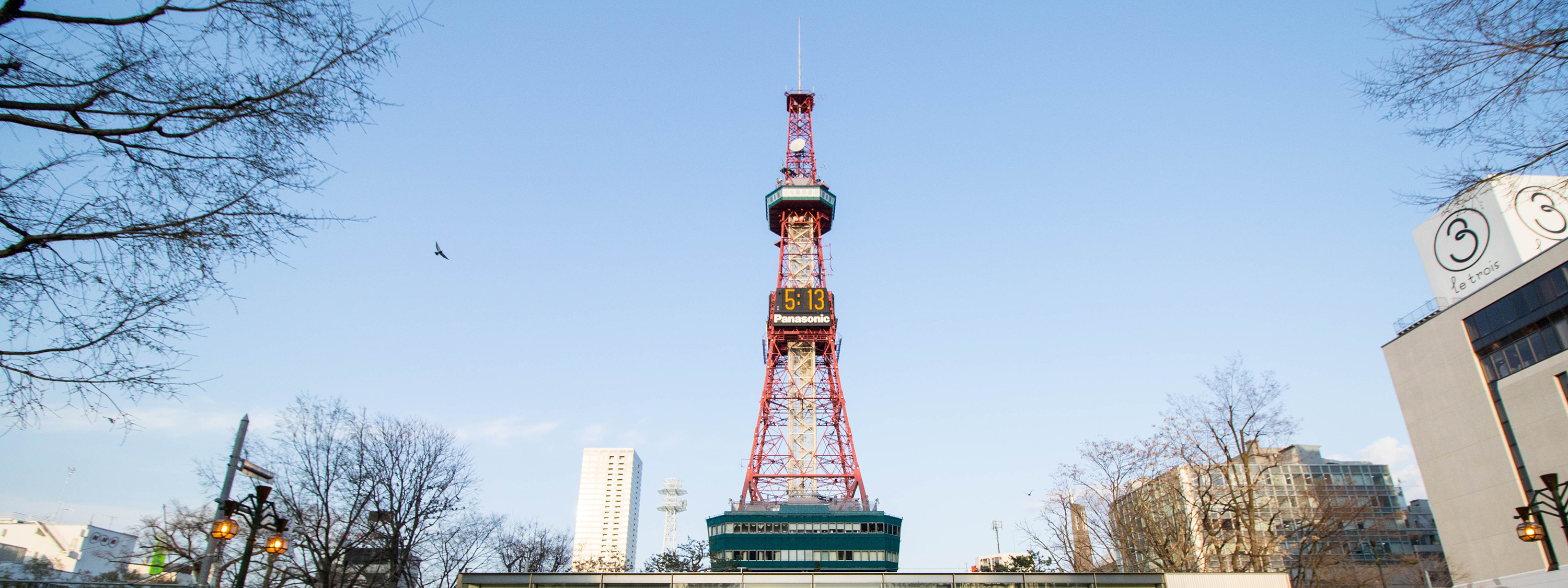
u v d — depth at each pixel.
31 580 35.25
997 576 53.81
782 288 141.38
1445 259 83.88
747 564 111.25
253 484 57.22
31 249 13.60
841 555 111.69
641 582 54.31
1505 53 15.37
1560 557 67.81
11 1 12.60
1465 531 77.38
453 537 74.25
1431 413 82.62
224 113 14.41
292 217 15.30
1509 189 16.81
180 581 61.69
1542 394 70.44
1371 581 77.12
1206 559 66.00
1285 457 117.69
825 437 127.00
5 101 12.80
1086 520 72.56
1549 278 70.31
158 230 14.08
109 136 13.73
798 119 167.50
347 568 61.84
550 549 106.06
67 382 13.99
